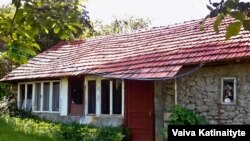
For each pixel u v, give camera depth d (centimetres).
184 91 1472
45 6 690
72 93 1984
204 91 1421
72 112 1972
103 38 2347
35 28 685
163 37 1880
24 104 2341
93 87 1864
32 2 675
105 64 1852
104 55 2005
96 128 1631
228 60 1311
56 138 1337
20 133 1152
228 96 1365
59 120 2034
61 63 2192
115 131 1563
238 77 1342
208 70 1419
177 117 1375
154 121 1571
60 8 704
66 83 2011
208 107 1407
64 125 1738
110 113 1766
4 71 2842
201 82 1432
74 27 708
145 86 1628
